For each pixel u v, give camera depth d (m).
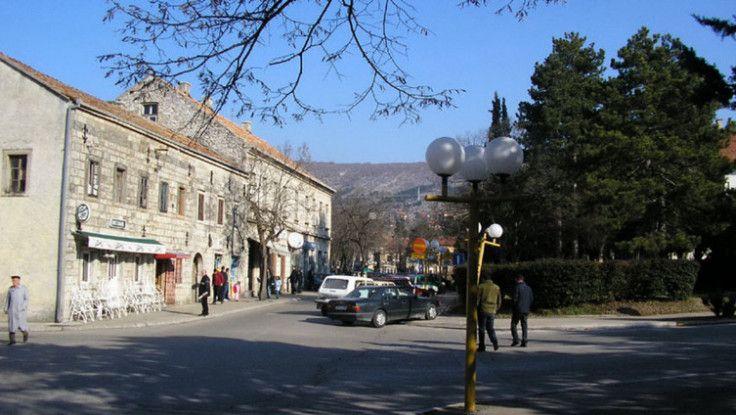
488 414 9.10
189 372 13.02
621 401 10.05
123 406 9.67
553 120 37.59
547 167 37.88
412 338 21.06
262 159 46.47
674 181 31.30
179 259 35.16
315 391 11.35
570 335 21.47
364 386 11.93
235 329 23.45
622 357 15.48
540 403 9.93
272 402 10.30
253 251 48.44
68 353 15.50
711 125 31.42
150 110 38.81
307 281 60.94
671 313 28.19
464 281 34.69
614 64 32.56
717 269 37.66
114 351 16.08
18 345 17.23
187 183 35.88
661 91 30.62
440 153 8.99
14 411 9.04
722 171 30.83
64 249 24.92
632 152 29.95
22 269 25.09
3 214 25.41
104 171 27.58
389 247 115.38
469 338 9.09
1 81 25.89
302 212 59.50
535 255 40.94
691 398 10.25
